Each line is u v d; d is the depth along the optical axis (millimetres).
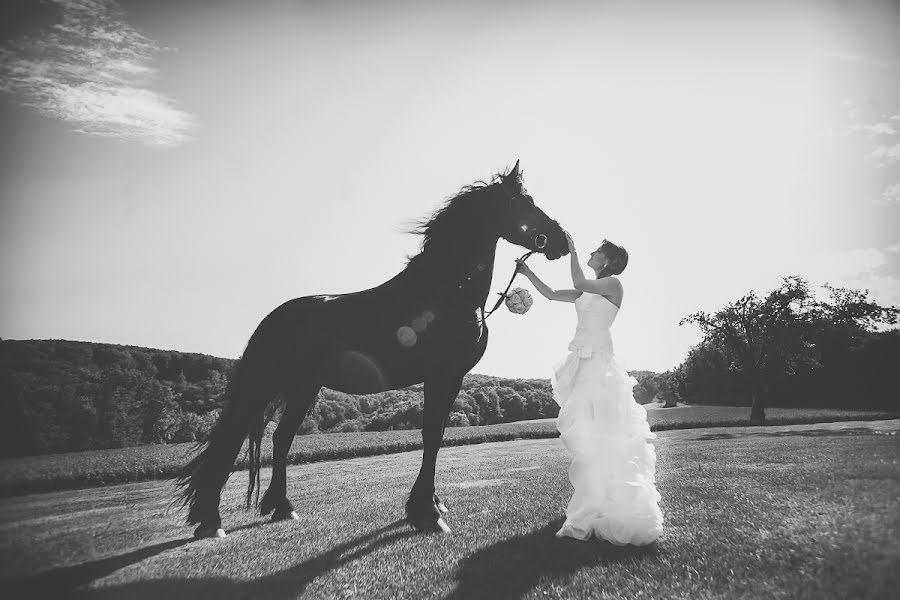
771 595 2652
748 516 3715
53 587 3291
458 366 4641
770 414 24812
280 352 4812
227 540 4309
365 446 17438
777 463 5641
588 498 3791
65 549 3877
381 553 3725
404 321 4551
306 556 3785
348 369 4707
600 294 4230
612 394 3939
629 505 3604
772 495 3992
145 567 3623
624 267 4445
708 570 3012
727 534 3494
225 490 8016
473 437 21141
